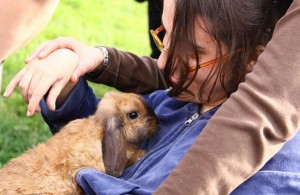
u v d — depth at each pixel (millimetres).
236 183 2076
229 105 2115
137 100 3199
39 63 2781
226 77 2480
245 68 2453
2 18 2025
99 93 6078
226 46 2428
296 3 2213
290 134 2086
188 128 2650
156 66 3334
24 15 2033
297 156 2305
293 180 2258
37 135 5004
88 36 8523
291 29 2158
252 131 2041
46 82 2713
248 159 2051
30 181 2910
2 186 2914
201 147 2080
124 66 3172
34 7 2027
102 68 3092
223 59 2447
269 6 2420
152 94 3354
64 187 2900
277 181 2250
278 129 2076
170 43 2490
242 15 2383
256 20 2400
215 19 2389
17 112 5496
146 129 3141
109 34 8859
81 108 3162
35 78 2715
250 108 2074
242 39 2408
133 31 9266
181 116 2873
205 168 2049
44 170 2939
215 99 2639
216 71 2482
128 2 10820
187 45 2445
